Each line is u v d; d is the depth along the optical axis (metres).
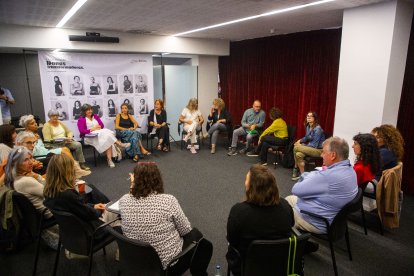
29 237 2.55
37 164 2.85
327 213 2.13
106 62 5.57
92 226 1.99
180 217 1.71
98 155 5.49
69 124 5.44
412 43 3.60
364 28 3.39
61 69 5.21
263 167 1.68
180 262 1.75
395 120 3.52
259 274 1.60
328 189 2.09
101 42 5.09
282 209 1.62
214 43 6.40
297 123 5.70
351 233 2.84
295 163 4.29
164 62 7.85
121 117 5.39
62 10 3.48
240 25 4.62
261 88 6.27
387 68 3.25
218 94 7.38
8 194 2.20
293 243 1.52
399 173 2.63
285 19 4.12
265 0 3.05
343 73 3.68
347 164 2.14
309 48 5.23
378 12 3.24
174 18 4.04
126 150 5.21
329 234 2.10
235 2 3.14
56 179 1.88
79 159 4.66
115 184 4.08
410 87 3.70
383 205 2.66
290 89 5.70
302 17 3.98
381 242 2.69
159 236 1.63
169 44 5.86
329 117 5.12
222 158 5.34
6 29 4.39
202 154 5.60
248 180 1.65
